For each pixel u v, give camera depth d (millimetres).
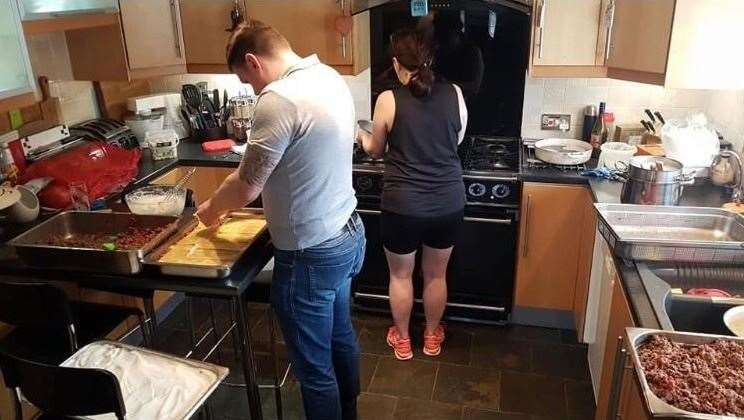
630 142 2832
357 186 2812
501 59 2902
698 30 2117
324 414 2090
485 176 2662
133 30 2725
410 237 2459
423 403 2455
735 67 2137
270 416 2359
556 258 2762
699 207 1937
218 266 1758
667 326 1408
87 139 2797
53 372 1393
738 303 1560
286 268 1900
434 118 2309
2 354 1469
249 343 1954
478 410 2408
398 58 2281
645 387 1147
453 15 2832
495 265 2842
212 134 3262
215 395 2479
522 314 2988
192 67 3053
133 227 2004
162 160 2959
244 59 1808
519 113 3014
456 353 2779
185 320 3053
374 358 2752
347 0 2734
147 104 3162
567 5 2500
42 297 1717
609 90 2930
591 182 2521
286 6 2811
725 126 2594
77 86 2908
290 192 1783
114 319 2092
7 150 2355
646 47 2311
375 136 2432
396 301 2656
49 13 2168
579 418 2350
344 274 1972
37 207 2205
